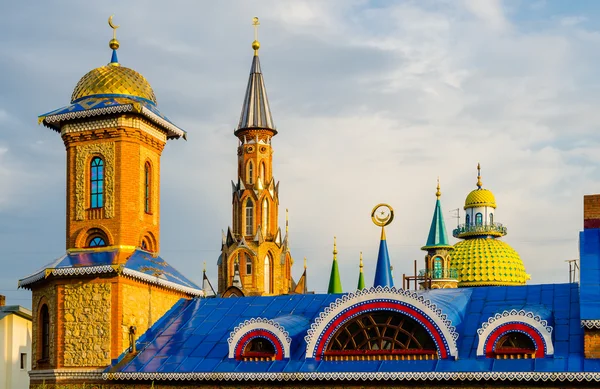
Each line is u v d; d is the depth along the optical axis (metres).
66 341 47.00
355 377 39.59
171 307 50.72
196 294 52.19
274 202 131.62
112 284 46.78
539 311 40.72
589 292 39.00
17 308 66.50
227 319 48.16
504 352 38.50
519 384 37.34
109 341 46.28
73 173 49.88
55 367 47.03
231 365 43.19
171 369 44.00
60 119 49.38
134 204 49.31
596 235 42.47
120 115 48.84
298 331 44.12
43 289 49.25
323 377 40.19
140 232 49.69
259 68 136.38
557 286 43.91
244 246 127.88
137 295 47.91
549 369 37.09
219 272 129.88
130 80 50.94
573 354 37.94
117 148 49.06
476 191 142.50
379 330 41.22
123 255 48.31
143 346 46.97
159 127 51.53
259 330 43.34
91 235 49.25
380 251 51.47
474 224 140.38
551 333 38.41
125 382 44.84
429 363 39.34
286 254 131.88
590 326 37.41
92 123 49.41
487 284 134.50
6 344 65.75
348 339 41.69
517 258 138.00
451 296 43.91
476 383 37.97
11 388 65.62
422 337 40.47
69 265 47.66
